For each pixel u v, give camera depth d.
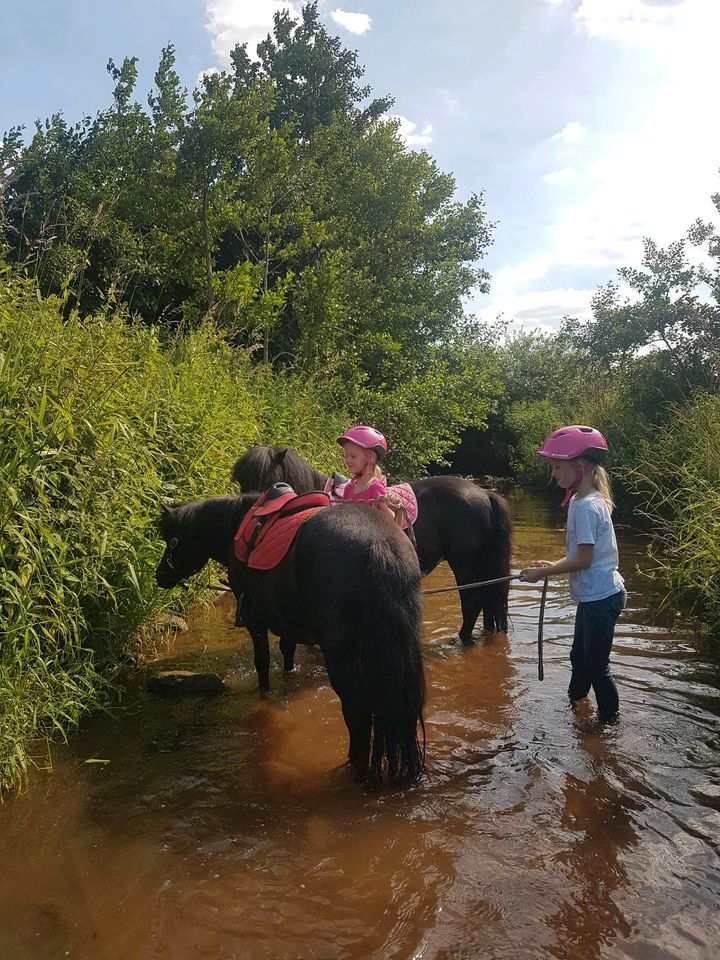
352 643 3.26
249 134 12.61
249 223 13.98
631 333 15.19
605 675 4.02
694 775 3.46
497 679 4.80
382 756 3.35
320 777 3.49
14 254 11.57
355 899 2.57
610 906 2.51
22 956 2.29
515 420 24.62
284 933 2.40
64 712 3.90
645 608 6.43
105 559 4.53
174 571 4.68
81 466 4.32
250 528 3.87
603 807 3.16
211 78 12.61
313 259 16.41
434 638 5.78
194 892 2.61
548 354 30.67
